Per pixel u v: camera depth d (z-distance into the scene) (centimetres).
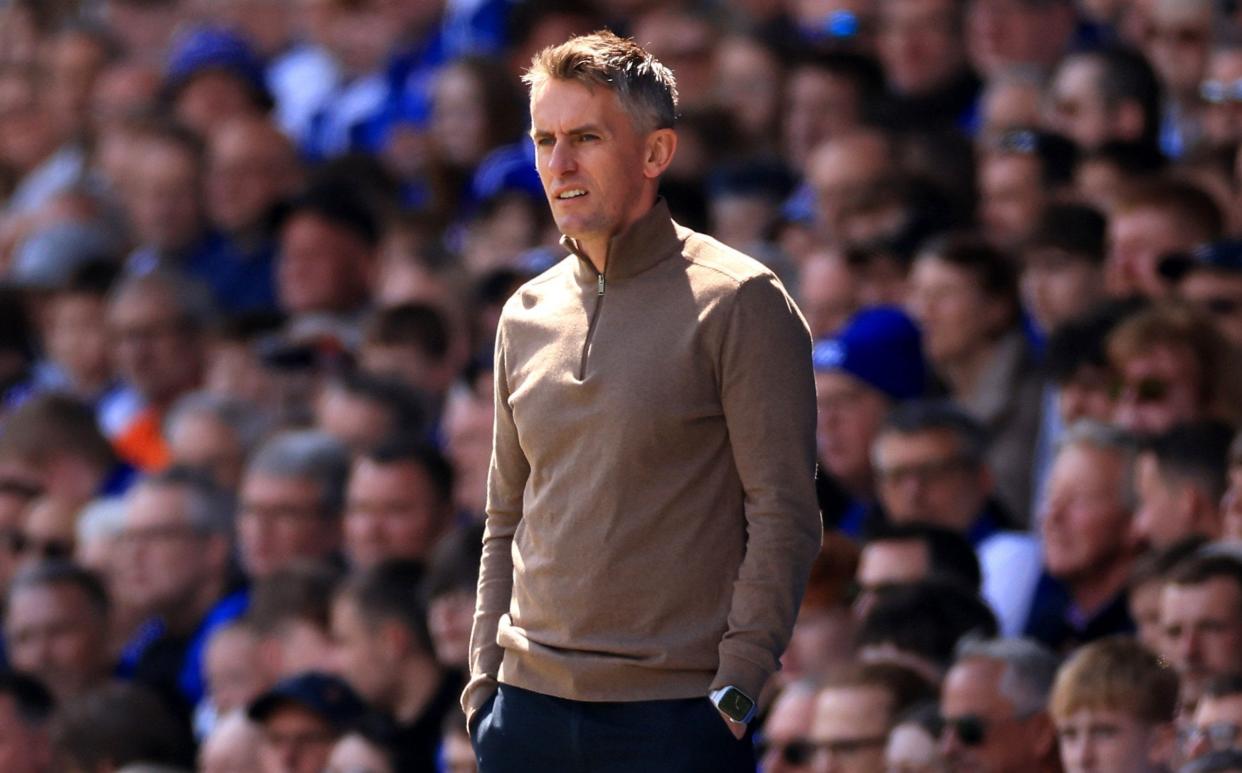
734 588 1639
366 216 4666
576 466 1652
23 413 4325
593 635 1653
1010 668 2498
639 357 1636
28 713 3341
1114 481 2802
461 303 4241
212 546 3838
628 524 1639
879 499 3244
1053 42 4391
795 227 3991
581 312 1669
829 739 2561
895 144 4025
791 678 2789
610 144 1639
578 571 1652
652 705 1644
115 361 4741
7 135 6412
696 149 4541
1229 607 2411
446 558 3102
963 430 3105
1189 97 4078
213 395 4188
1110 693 2339
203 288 4734
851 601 2823
